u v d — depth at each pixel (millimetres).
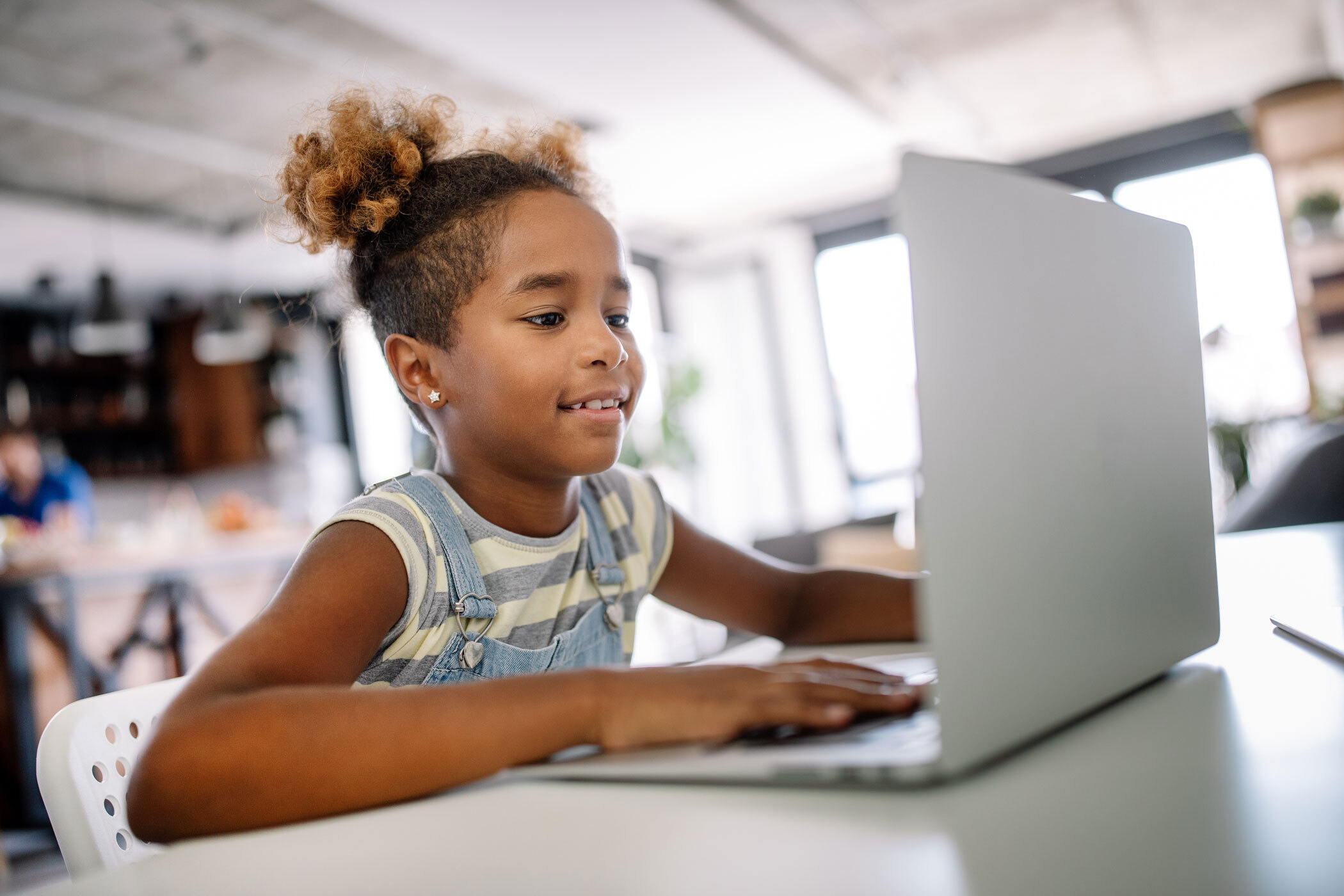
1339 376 4516
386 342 775
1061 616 406
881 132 5301
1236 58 4789
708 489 7008
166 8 3369
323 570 565
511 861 306
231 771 377
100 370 6711
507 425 705
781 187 6082
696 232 6887
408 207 758
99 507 6703
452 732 399
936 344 339
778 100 4633
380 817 377
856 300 6688
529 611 714
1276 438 4586
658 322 7105
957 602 341
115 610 3654
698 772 367
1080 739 396
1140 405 494
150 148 4555
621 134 4832
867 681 452
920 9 4113
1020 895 242
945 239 350
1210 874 247
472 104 4297
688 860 290
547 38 3602
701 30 3758
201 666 450
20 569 3312
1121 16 4305
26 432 6289
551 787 392
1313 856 252
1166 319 532
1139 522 484
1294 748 356
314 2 3434
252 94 4129
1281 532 1385
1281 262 4992
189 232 5531
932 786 339
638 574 836
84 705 602
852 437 6703
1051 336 417
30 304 6402
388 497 654
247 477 7051
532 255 696
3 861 2152
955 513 344
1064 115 5391
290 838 361
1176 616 519
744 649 863
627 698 422
